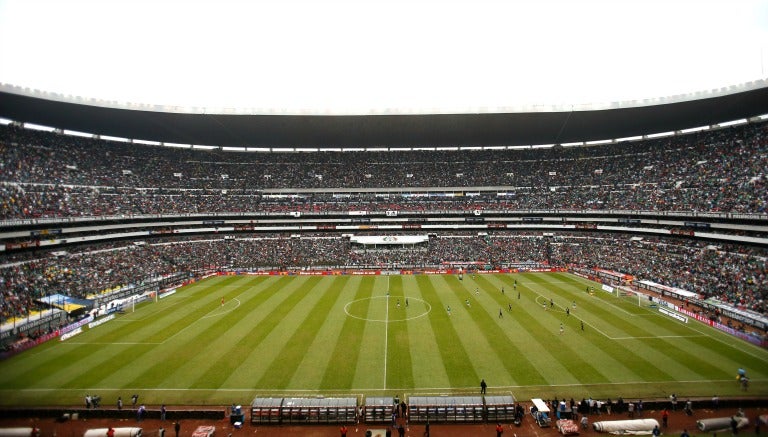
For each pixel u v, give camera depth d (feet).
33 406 98.17
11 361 122.72
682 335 139.85
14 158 221.25
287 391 104.12
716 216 210.79
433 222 307.99
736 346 129.80
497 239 299.58
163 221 269.03
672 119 259.39
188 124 265.95
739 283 177.06
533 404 96.53
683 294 180.55
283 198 312.09
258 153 343.46
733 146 245.65
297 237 300.61
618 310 170.50
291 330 147.33
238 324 155.02
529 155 339.98
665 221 241.14
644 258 235.40
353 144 329.52
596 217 279.90
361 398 100.99
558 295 197.47
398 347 130.82
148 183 282.97
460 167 337.52
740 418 89.35
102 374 113.91
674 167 265.54
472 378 109.91
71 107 222.69
